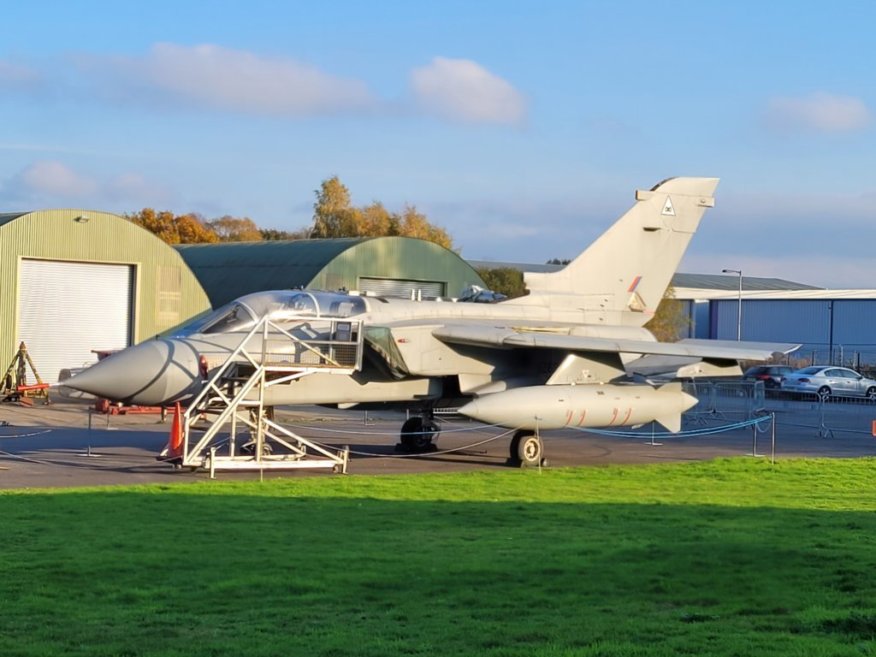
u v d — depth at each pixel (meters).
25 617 10.00
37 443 28.14
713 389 45.22
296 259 53.00
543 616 10.23
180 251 61.69
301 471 23.30
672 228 30.64
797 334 93.06
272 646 9.01
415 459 26.42
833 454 29.53
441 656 8.74
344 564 12.51
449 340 25.12
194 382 23.22
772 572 12.32
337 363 23.84
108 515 15.91
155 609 10.36
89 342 45.19
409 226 106.19
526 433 25.45
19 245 42.53
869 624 9.86
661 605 10.76
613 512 17.08
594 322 29.23
